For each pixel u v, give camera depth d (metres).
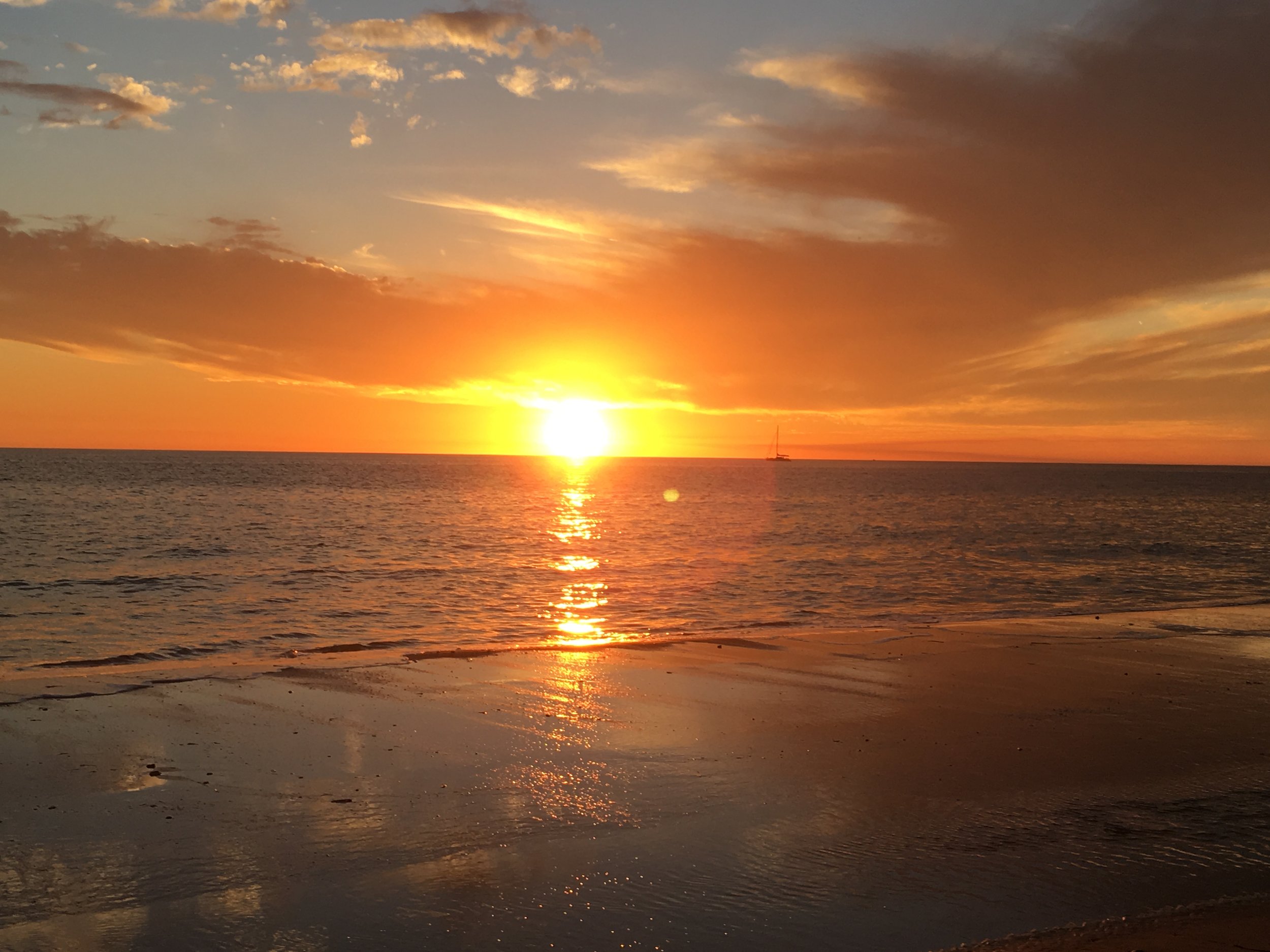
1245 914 6.55
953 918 6.55
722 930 6.38
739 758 10.48
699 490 118.06
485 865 7.42
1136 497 115.44
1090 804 9.02
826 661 16.50
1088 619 22.27
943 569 35.50
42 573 30.11
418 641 19.61
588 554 39.47
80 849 7.61
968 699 13.61
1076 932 6.28
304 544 41.31
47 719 11.54
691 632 21.09
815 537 50.25
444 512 66.56
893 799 9.15
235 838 7.91
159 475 121.31
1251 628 20.75
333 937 6.23
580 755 10.51
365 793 9.09
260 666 15.40
